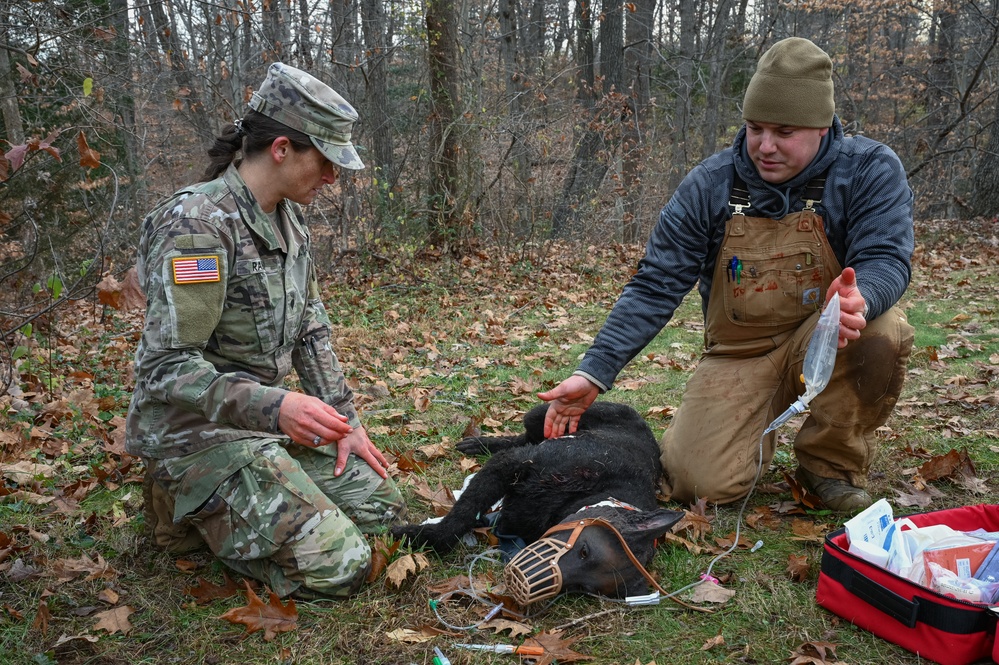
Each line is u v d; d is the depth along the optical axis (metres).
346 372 5.88
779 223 3.40
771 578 2.97
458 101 11.05
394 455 4.25
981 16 15.51
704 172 3.49
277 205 3.04
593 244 11.98
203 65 11.48
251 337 2.92
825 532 3.34
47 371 5.75
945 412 4.79
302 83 2.77
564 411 3.37
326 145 2.79
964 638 2.37
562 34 21.83
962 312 7.43
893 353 3.30
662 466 3.80
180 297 2.68
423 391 5.39
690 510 3.49
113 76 9.66
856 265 3.26
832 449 3.55
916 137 19.28
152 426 2.86
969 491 3.75
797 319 3.53
